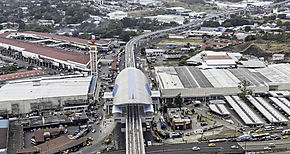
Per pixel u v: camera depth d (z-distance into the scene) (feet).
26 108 506.48
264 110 497.46
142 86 501.56
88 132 450.71
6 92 534.78
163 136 433.89
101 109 528.63
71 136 433.89
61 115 488.85
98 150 400.88
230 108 529.45
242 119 473.67
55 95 520.83
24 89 551.59
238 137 426.10
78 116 482.28
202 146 408.05
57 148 390.42
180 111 500.74
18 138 416.26
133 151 359.66
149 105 458.50
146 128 453.99
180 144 414.21
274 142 420.36
